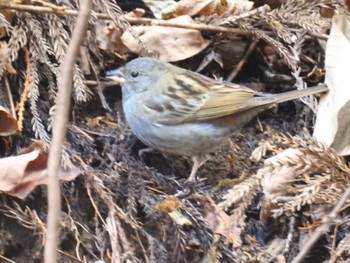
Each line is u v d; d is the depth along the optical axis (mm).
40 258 4949
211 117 5316
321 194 4828
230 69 6078
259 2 6352
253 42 6031
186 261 4910
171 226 4961
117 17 5598
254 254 4898
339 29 5449
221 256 4848
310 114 5754
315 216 4930
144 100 5410
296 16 5883
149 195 5062
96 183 5039
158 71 5523
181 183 5176
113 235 4824
